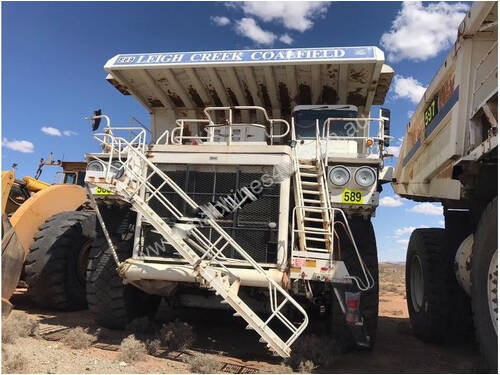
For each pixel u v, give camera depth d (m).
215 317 7.75
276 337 4.61
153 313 6.87
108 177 5.15
